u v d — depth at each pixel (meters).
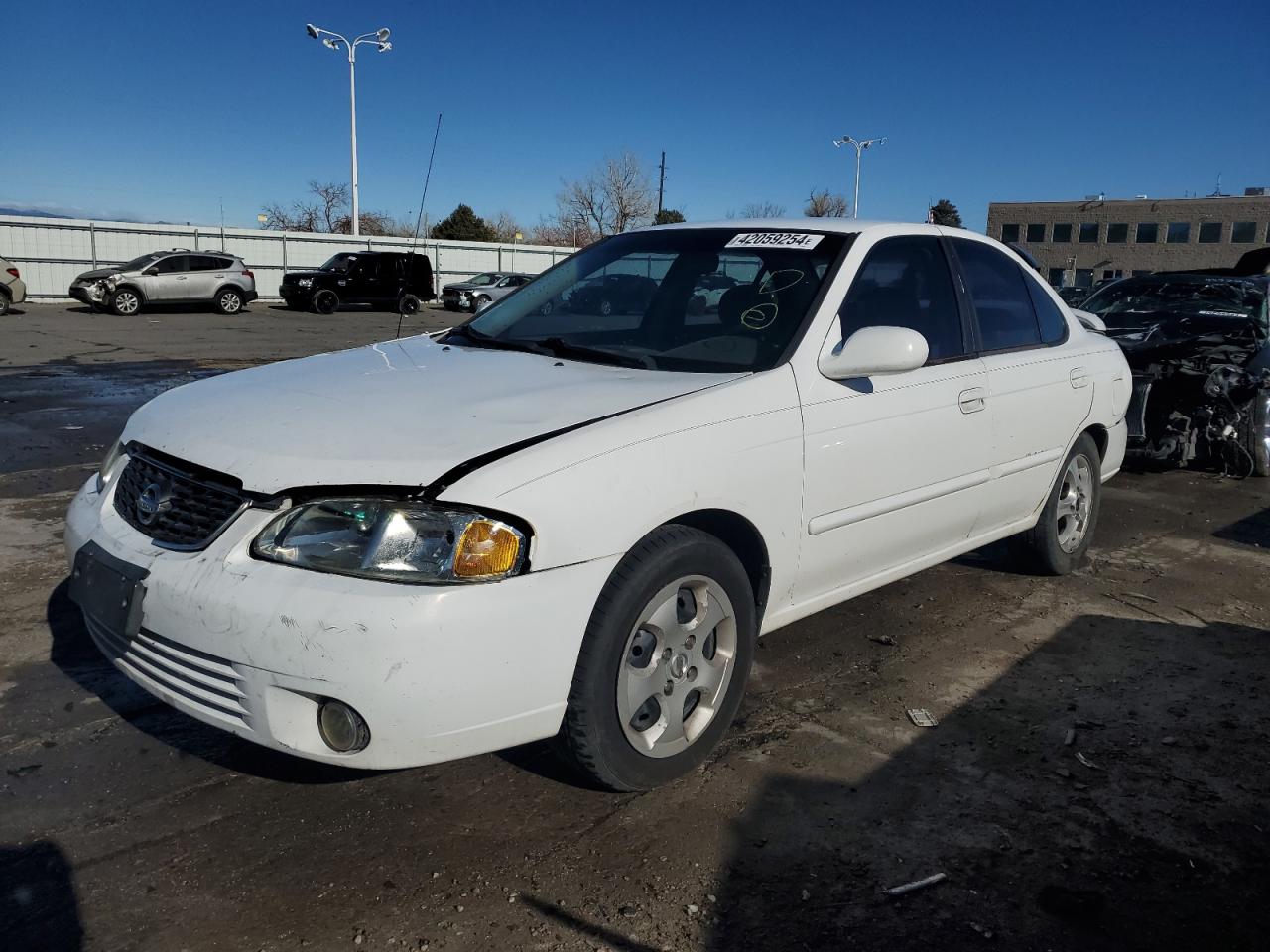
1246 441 7.53
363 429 2.62
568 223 57.62
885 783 2.99
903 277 3.79
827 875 2.54
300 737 2.38
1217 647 4.17
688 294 3.64
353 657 2.25
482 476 2.39
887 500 3.51
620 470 2.59
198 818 2.71
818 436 3.16
